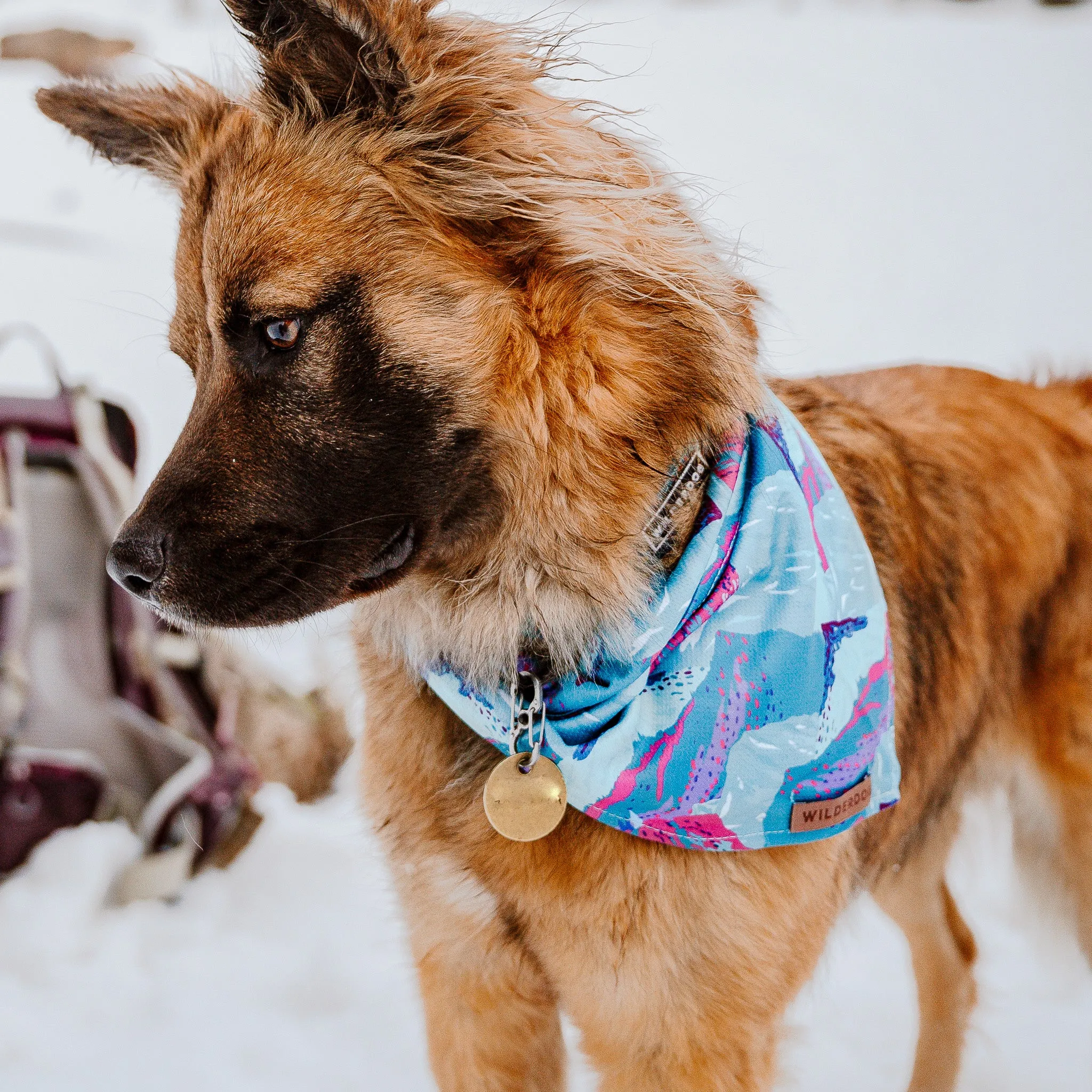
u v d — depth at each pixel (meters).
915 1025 1.10
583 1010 0.84
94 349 2.63
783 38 6.71
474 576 0.84
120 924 1.14
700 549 0.81
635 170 0.83
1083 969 1.07
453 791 0.85
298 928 1.16
